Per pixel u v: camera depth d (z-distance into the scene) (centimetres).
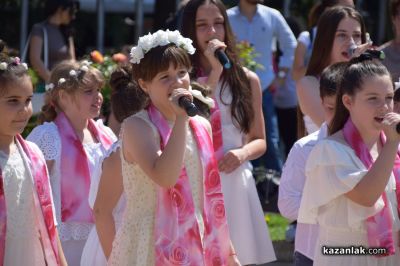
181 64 705
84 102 967
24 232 766
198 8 966
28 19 2039
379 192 705
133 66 721
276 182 1382
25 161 774
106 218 779
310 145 860
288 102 1733
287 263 1241
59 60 1527
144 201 710
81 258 886
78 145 957
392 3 1199
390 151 705
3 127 765
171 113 715
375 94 731
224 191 925
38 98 1242
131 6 2159
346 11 1045
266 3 2195
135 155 696
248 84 957
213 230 714
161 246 691
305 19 2181
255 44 1548
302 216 755
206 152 719
